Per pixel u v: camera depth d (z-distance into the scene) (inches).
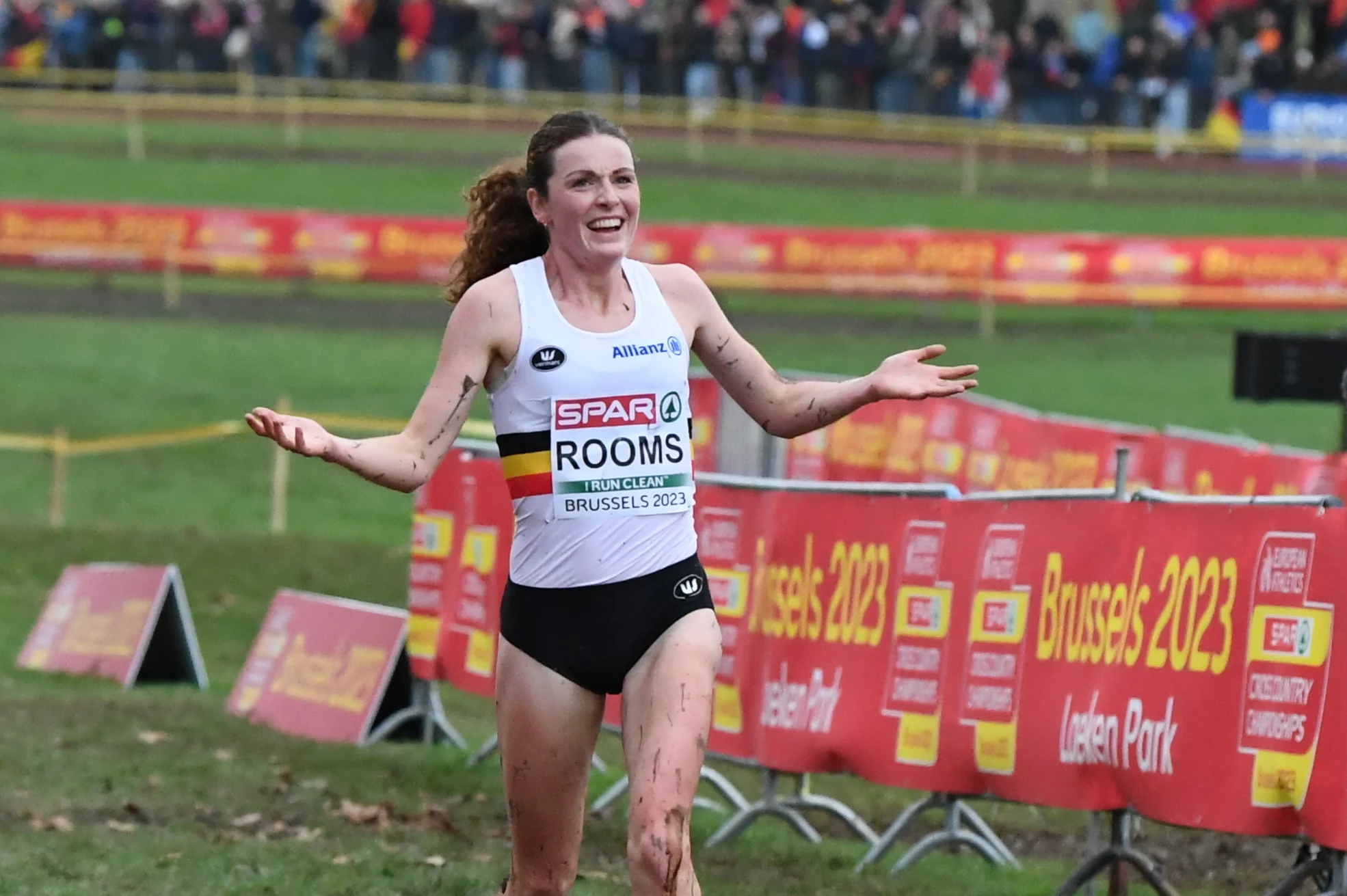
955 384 529.7
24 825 815.7
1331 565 630.5
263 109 4156.0
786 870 794.8
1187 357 2743.6
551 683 518.0
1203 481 1291.8
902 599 788.0
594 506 515.8
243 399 2413.9
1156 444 1327.5
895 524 794.8
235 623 1467.8
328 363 2610.7
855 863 813.2
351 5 4308.6
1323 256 2770.7
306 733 1080.2
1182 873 810.8
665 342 524.1
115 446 1861.5
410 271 2933.1
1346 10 4013.3
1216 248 2778.1
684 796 498.6
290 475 2133.4
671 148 3976.4
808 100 4067.4
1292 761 634.8
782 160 3905.0
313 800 891.4
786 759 823.7
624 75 4092.0
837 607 813.2
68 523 1883.6
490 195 551.2
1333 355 1205.7
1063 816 953.5
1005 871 802.8
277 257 2920.8
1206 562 671.8
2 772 911.7
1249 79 3991.1
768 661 836.0
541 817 527.8
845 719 801.6
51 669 1283.2
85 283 3048.7
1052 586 731.4
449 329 521.3
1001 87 4020.7
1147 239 2797.7
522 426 519.8
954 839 812.6
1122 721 694.5
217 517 1947.6
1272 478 1225.4
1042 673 732.0
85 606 1300.4
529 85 4128.9
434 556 1049.5
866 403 533.3
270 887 722.8
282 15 4165.8
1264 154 4003.4
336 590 1572.3
